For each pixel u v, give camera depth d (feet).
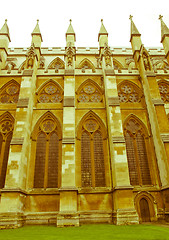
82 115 74.84
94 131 72.84
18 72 82.33
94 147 70.59
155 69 91.45
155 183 64.95
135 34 94.79
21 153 59.26
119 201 53.72
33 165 66.23
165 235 34.14
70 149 61.52
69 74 77.30
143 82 80.89
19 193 54.65
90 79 83.82
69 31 98.07
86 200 61.11
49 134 71.97
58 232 40.93
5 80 80.94
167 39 90.58
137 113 76.54
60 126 72.59
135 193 61.46
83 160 68.13
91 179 65.31
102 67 85.05
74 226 50.60
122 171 57.98
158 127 66.39
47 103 78.18
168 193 58.13
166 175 59.93
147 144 71.36
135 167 67.92
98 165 67.62
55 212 59.26
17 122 64.90
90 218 58.29
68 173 58.08
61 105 77.87
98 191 62.13
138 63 87.25
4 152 68.08
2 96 78.95
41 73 84.28
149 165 68.03
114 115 67.67
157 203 60.90
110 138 66.64
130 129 74.18
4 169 65.67
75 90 80.38
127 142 71.92
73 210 53.16
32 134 70.69
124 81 84.07
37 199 60.85
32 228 48.96
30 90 72.38
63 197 54.54
